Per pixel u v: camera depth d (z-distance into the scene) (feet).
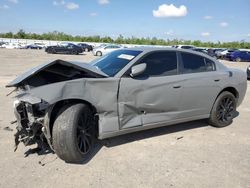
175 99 15.93
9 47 157.28
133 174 12.19
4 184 11.19
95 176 11.95
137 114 14.76
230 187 11.41
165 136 16.80
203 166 13.12
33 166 12.69
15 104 13.21
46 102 11.90
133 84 14.24
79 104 12.71
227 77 18.51
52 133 12.34
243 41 233.14
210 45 235.61
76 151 12.39
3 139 15.74
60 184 11.28
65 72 13.44
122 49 17.19
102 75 13.57
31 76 12.62
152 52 15.74
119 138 16.17
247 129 18.80
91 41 252.83
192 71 17.04
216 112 18.26
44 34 262.88
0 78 39.96
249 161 13.83
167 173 12.36
